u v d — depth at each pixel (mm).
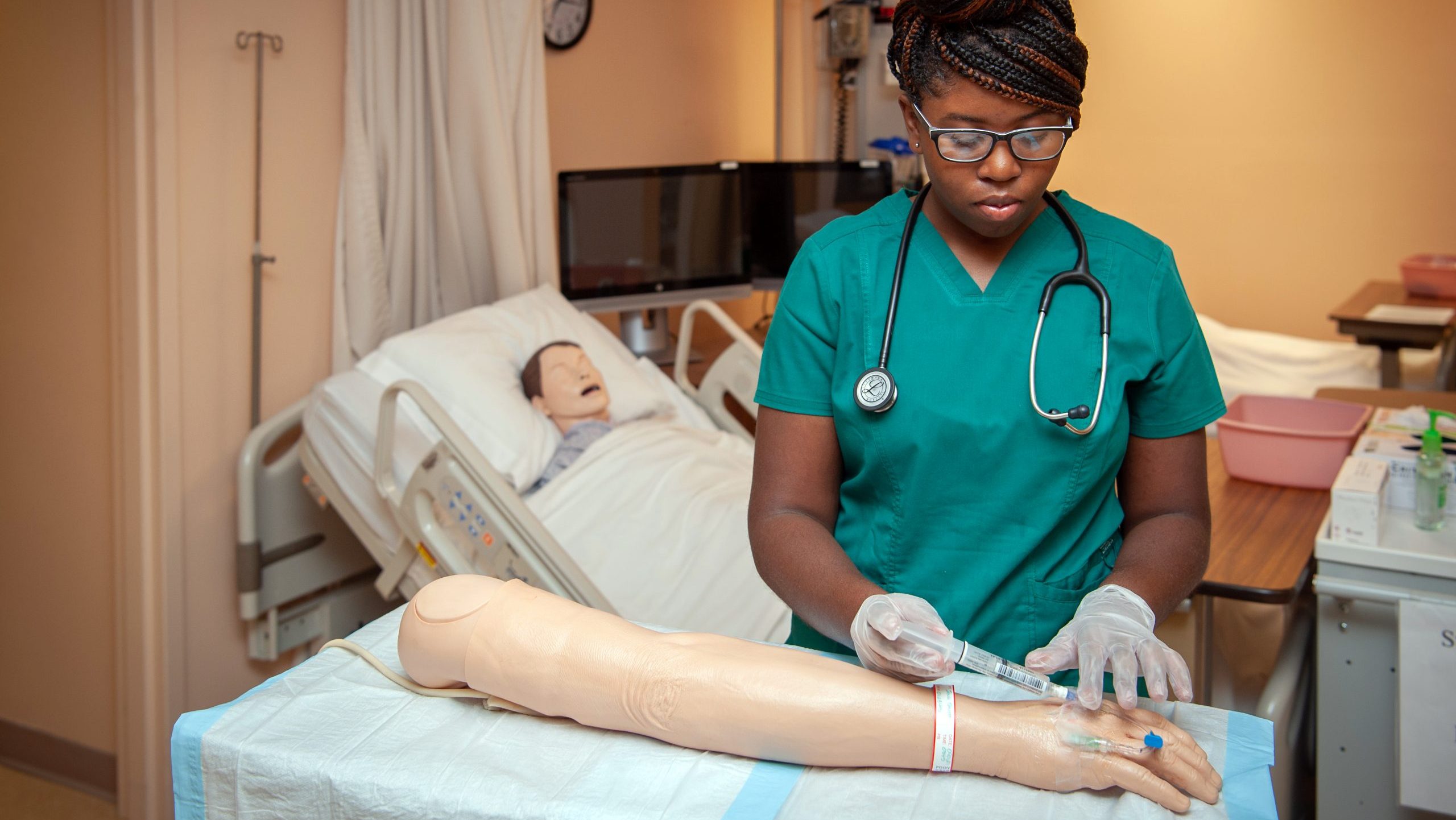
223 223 2105
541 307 2449
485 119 2350
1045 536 983
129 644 2115
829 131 4051
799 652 909
